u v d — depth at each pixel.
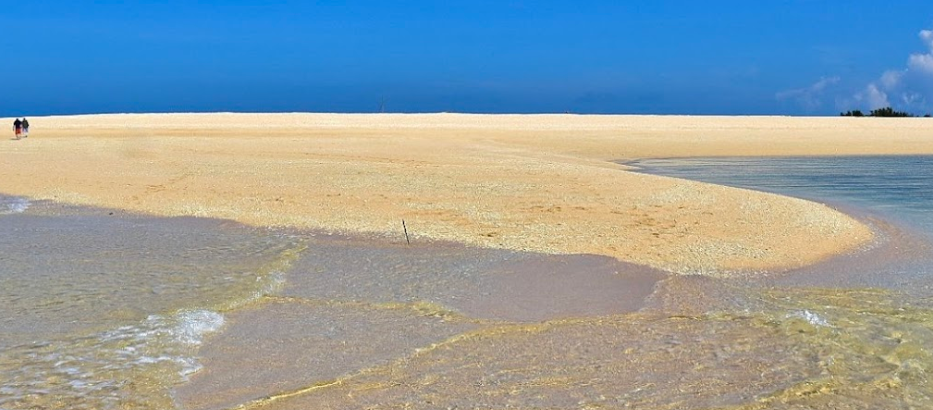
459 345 7.19
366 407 5.85
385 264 10.38
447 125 54.50
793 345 7.15
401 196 16.36
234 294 8.87
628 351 7.00
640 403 5.91
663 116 73.81
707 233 12.40
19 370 6.52
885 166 28.09
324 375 6.48
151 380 6.35
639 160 31.06
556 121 62.53
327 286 9.26
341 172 20.94
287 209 14.85
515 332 7.55
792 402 5.95
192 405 5.89
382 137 39.44
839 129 50.62
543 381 6.33
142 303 8.48
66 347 7.07
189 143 33.12
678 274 9.82
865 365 6.68
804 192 19.56
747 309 8.30
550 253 10.98
